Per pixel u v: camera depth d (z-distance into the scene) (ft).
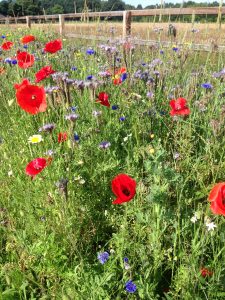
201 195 2.60
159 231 2.13
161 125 3.65
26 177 2.74
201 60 5.14
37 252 2.24
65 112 3.09
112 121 3.50
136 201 2.47
